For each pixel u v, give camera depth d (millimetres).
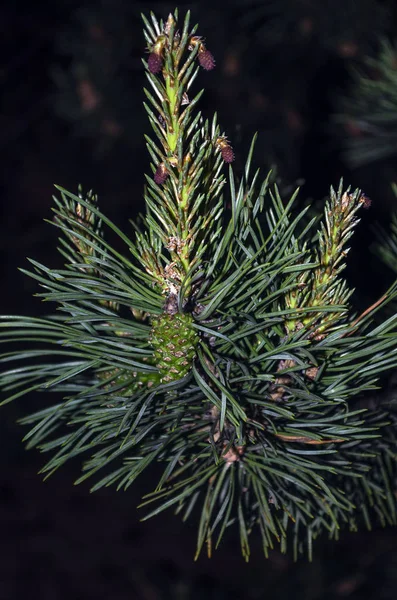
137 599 2678
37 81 2828
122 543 2801
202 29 1817
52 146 2908
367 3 1535
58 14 2607
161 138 657
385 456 772
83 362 698
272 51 1808
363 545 2016
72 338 688
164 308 685
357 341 706
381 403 767
